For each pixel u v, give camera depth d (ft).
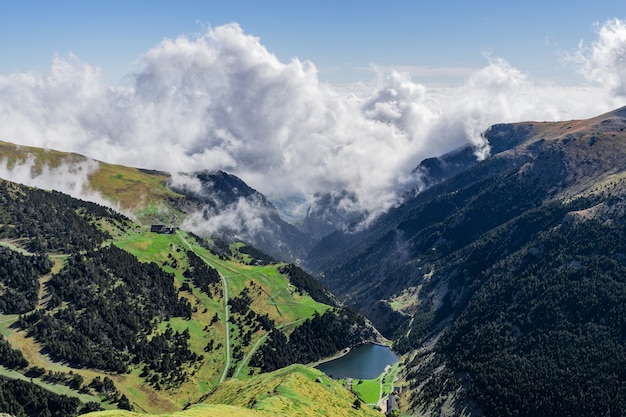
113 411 417.49
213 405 489.26
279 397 566.77
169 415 426.10
